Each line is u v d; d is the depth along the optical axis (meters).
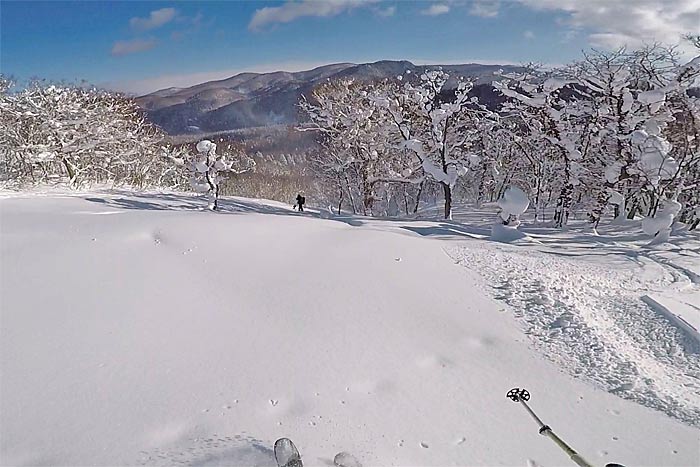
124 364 5.51
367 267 9.05
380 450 4.47
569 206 20.55
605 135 19.80
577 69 19.72
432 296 8.00
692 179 17.33
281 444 4.16
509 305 7.82
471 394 5.45
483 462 4.41
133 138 31.41
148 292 7.35
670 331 7.06
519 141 22.98
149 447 4.31
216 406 4.90
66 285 7.41
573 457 3.92
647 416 5.15
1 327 6.13
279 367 5.66
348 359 5.94
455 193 34.19
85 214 13.24
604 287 8.92
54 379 5.17
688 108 17.39
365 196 30.30
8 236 9.62
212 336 6.26
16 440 4.29
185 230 10.16
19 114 24.28
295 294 7.66
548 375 5.90
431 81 24.58
